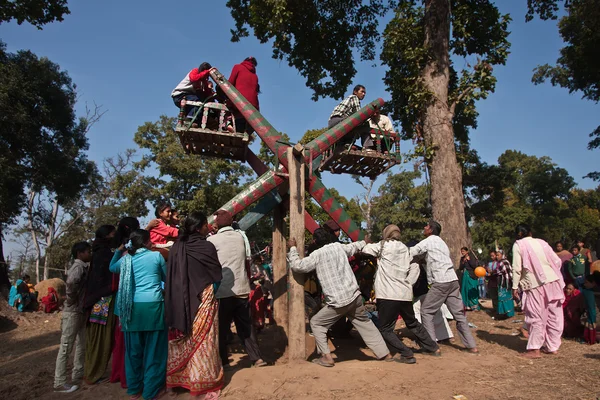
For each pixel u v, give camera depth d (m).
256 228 29.36
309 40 13.91
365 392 3.86
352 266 6.61
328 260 4.83
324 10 13.81
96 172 28.69
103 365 4.76
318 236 5.22
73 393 4.49
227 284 4.74
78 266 4.84
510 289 8.94
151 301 4.13
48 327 11.69
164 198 29.16
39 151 19.12
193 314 3.98
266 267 11.33
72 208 36.59
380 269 5.16
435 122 10.55
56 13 15.37
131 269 4.16
